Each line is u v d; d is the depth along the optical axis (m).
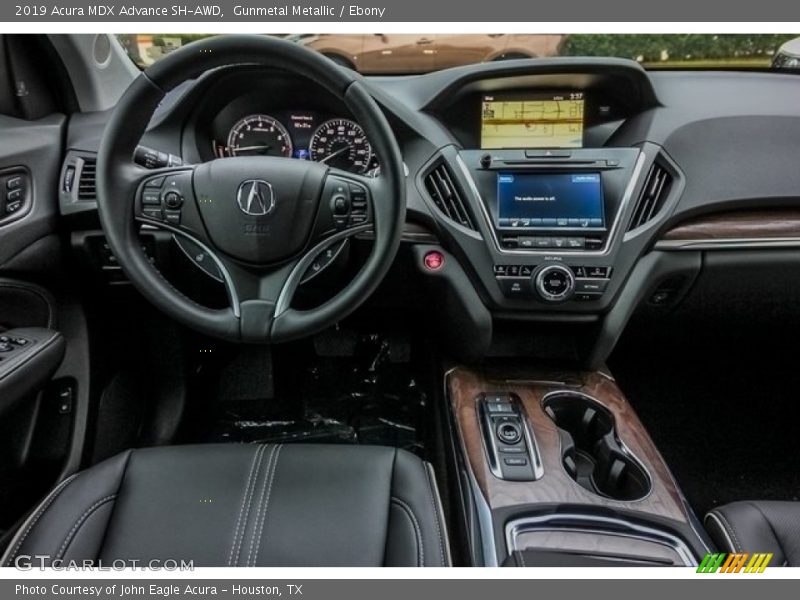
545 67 1.17
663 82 1.24
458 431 1.15
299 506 0.87
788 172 1.19
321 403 1.67
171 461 0.94
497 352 1.36
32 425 1.17
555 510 0.96
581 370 1.32
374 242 0.93
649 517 0.94
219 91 1.25
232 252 0.95
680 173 1.18
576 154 1.18
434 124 1.22
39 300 1.20
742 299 1.30
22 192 1.13
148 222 0.95
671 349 1.61
